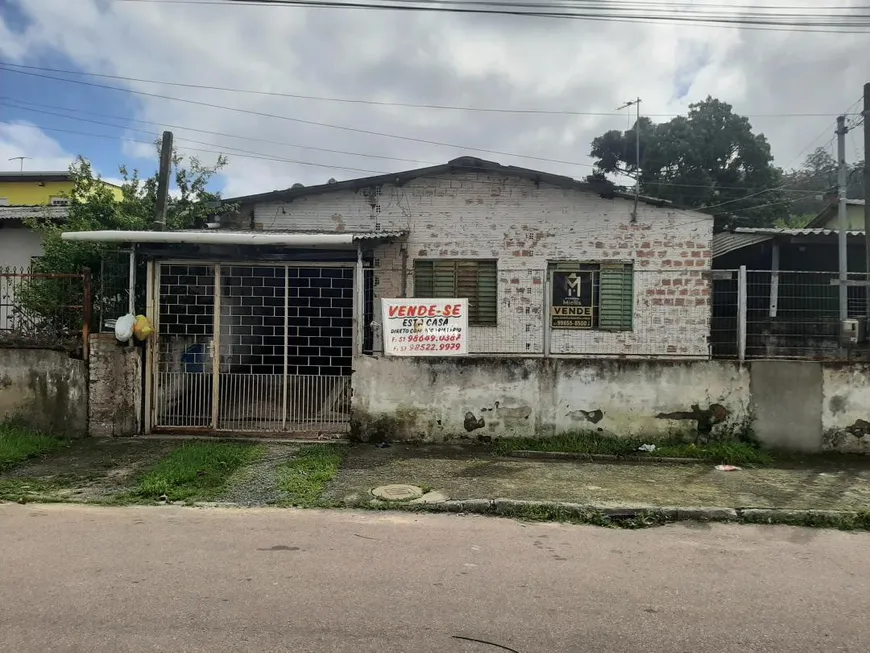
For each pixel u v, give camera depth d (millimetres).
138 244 8266
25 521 5133
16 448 7133
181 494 5848
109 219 10586
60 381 8148
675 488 6117
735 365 7641
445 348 7965
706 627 3301
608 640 3145
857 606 3596
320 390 8367
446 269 11992
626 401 7762
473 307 11977
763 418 7609
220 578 3889
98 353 8125
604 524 5301
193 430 8344
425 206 11984
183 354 8461
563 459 7285
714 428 7668
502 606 3531
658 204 11656
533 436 7840
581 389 7820
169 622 3266
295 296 8453
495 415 7887
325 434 8273
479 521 5316
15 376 8164
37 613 3361
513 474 6598
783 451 7566
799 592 3797
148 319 8367
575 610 3492
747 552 4566
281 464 6918
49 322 8289
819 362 7555
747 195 27547
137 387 8305
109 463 6938
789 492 6012
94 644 3025
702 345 11492
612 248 11781
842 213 12070
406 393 7953
